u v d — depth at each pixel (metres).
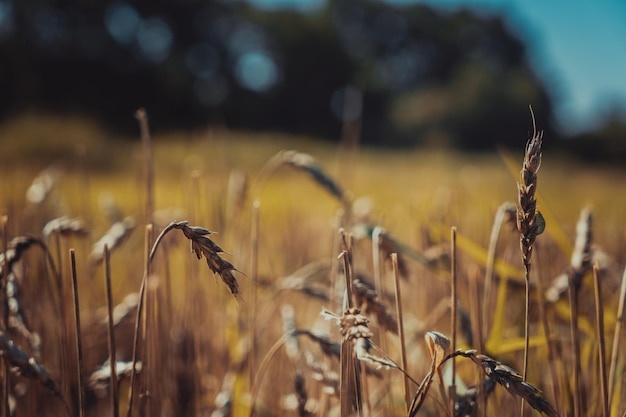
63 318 0.76
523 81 24.88
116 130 14.98
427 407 0.78
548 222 0.83
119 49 21.64
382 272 0.99
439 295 1.05
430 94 24.44
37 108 17.58
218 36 24.48
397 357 0.86
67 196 1.87
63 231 0.77
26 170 1.65
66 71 21.03
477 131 23.33
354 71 26.56
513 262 1.08
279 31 25.48
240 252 1.03
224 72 24.38
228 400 0.81
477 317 0.71
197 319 0.93
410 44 31.48
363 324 0.54
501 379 0.55
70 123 8.88
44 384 0.62
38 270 0.95
